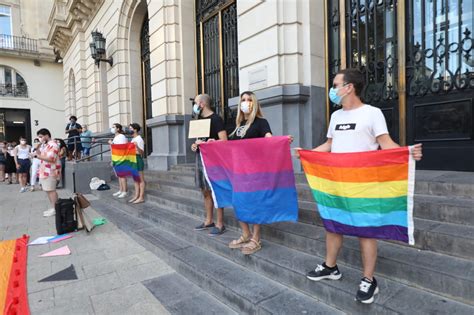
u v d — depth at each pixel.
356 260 2.61
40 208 7.19
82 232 5.02
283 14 4.80
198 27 7.89
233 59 6.80
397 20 4.25
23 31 21.41
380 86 4.52
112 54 10.96
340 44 4.86
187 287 3.14
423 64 4.11
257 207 3.06
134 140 6.05
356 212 2.19
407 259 2.37
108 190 8.13
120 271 3.56
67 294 3.07
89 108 13.70
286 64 4.84
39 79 21.75
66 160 10.38
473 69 3.71
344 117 2.30
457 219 2.65
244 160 3.09
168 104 7.84
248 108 3.24
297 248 3.10
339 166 2.23
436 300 2.08
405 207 2.04
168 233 4.45
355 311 2.22
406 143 4.27
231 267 3.17
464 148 3.81
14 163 12.66
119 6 10.28
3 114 21.03
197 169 3.90
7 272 3.57
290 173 3.04
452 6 3.84
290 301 2.49
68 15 14.12
